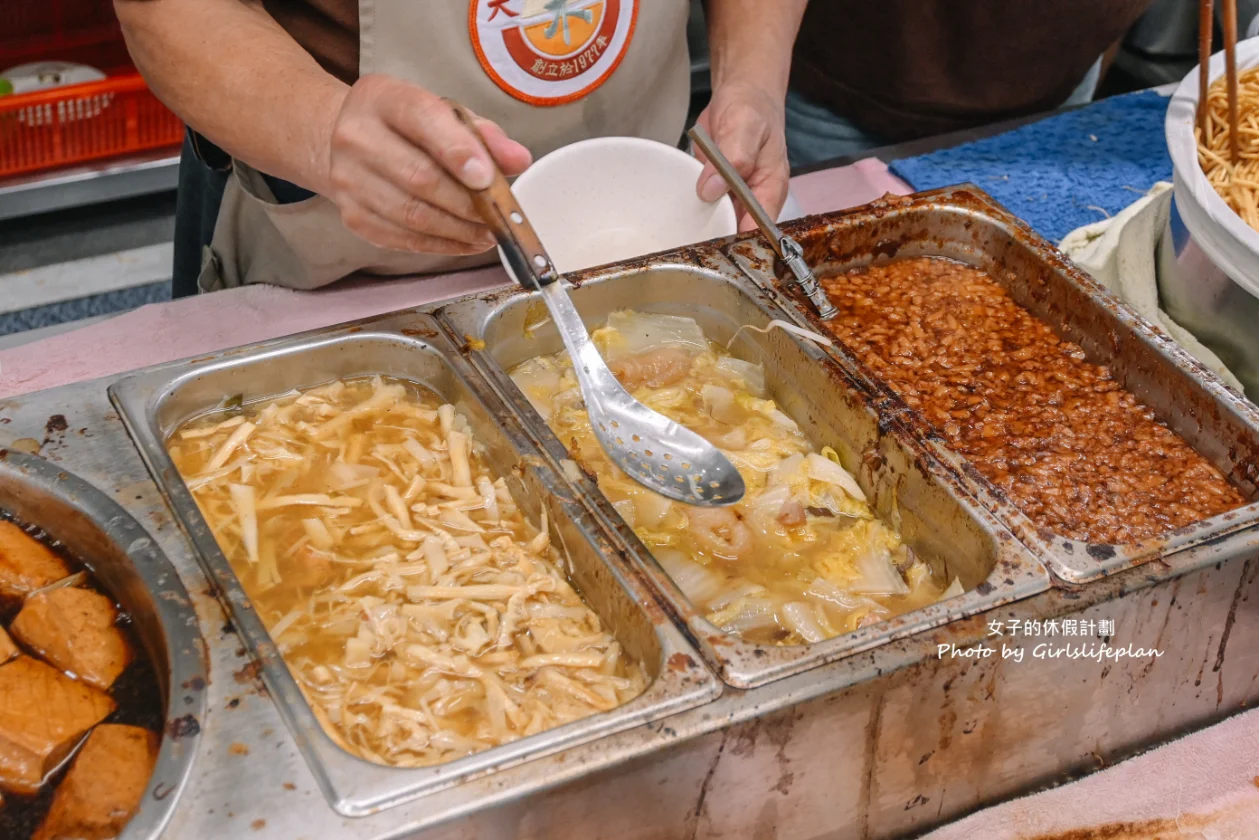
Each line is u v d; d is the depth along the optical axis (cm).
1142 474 159
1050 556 130
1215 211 165
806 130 323
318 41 196
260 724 108
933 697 119
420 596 133
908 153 262
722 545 151
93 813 107
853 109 307
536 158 212
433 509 146
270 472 152
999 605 123
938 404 170
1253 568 132
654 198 192
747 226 202
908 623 120
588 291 177
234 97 169
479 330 166
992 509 138
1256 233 161
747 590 143
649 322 184
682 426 153
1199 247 174
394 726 117
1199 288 182
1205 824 128
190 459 152
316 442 156
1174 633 131
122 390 151
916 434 151
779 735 112
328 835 97
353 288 208
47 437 143
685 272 181
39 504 138
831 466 160
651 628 120
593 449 160
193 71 173
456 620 132
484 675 123
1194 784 133
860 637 118
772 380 177
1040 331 188
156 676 124
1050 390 175
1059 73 293
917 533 151
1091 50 289
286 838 97
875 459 156
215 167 207
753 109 202
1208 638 134
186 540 129
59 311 364
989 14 275
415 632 130
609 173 188
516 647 130
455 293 209
